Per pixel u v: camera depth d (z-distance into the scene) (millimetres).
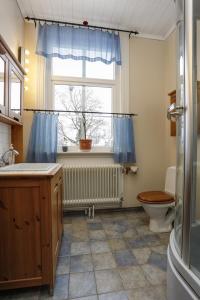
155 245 1861
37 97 2479
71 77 2660
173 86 2697
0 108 1496
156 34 2840
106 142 2770
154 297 1245
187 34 1158
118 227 2252
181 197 1222
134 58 2789
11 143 2262
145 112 2834
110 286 1340
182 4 1222
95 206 2689
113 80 2777
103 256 1689
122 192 2715
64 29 2496
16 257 1260
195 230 1124
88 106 2742
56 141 2463
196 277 980
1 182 1224
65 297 1253
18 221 1251
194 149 1165
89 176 2529
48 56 2441
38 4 2260
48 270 1279
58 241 1633
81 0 2203
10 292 1304
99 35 2592
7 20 1908
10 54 1665
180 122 1272
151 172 2861
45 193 1258
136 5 2287
